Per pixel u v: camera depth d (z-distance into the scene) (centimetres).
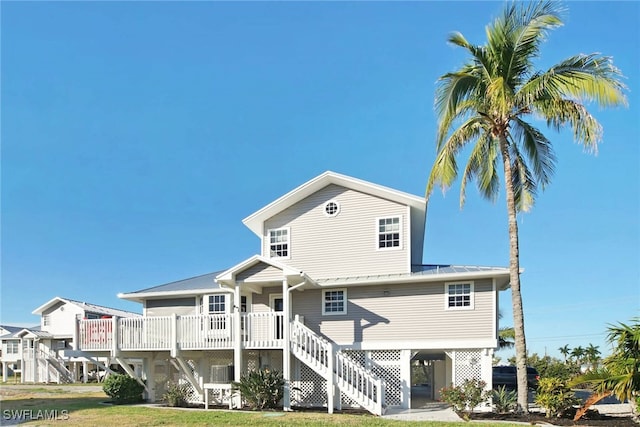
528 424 1277
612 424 1266
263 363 1880
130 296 2062
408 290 1794
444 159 1588
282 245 2028
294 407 1702
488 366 1667
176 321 1780
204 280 2214
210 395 1848
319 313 1873
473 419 1392
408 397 1705
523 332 1485
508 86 1529
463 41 1563
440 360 1986
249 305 1948
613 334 1321
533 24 1509
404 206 1894
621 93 1355
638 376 1230
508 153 1575
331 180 1984
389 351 1778
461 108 1614
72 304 3991
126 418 1424
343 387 1588
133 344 1814
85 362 3634
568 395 1386
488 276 1694
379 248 1897
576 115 1412
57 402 1950
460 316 1717
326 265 1948
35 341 3831
